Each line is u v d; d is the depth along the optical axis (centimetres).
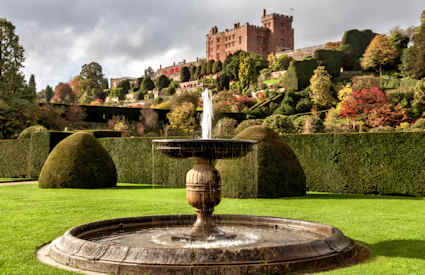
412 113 3756
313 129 3378
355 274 435
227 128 3384
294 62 5953
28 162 2325
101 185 1689
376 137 1407
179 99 5056
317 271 448
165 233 666
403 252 564
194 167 614
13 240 640
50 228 749
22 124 3244
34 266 475
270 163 1302
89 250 473
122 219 695
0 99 3284
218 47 12000
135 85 10694
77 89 10888
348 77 6303
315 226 645
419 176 1320
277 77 7431
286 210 998
